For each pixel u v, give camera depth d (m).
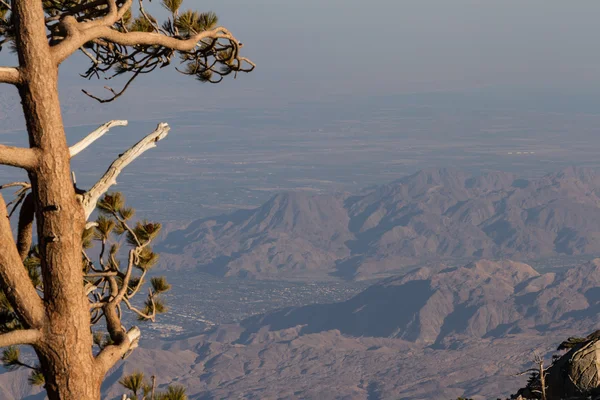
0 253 13.23
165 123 15.96
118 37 15.39
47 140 13.64
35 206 13.73
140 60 22.25
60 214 13.69
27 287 13.39
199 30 22.02
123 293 16.39
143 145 15.78
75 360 13.65
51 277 13.59
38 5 13.66
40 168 13.59
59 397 13.59
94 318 17.61
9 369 18.52
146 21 22.03
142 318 18.72
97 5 18.94
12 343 13.22
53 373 13.55
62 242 13.66
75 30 14.35
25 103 13.61
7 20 19.55
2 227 13.31
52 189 13.66
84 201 14.48
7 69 13.41
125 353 15.13
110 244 19.67
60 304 13.59
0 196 13.53
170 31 22.23
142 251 20.05
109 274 18.25
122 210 19.92
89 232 19.11
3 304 16.17
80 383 13.69
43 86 13.64
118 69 22.25
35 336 13.38
